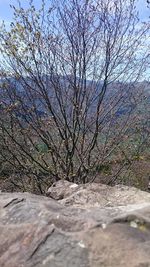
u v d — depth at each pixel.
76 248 2.39
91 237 2.45
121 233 2.46
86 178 7.38
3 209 2.92
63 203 3.50
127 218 2.60
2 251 2.54
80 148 7.36
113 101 7.54
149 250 2.31
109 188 3.80
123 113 7.58
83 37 7.29
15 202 3.00
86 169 7.34
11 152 7.38
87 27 7.30
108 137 7.50
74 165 7.37
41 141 7.39
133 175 7.69
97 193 3.67
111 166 7.61
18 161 7.39
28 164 7.37
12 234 2.63
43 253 2.42
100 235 2.46
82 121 7.34
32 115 7.29
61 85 7.31
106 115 7.49
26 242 2.54
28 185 7.48
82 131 7.36
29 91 7.28
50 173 7.28
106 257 2.30
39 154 7.30
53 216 2.69
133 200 3.47
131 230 2.50
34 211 2.81
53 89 7.30
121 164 7.55
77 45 7.28
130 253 2.29
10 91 7.23
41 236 2.53
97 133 7.37
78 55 7.29
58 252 2.39
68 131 7.29
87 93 7.38
